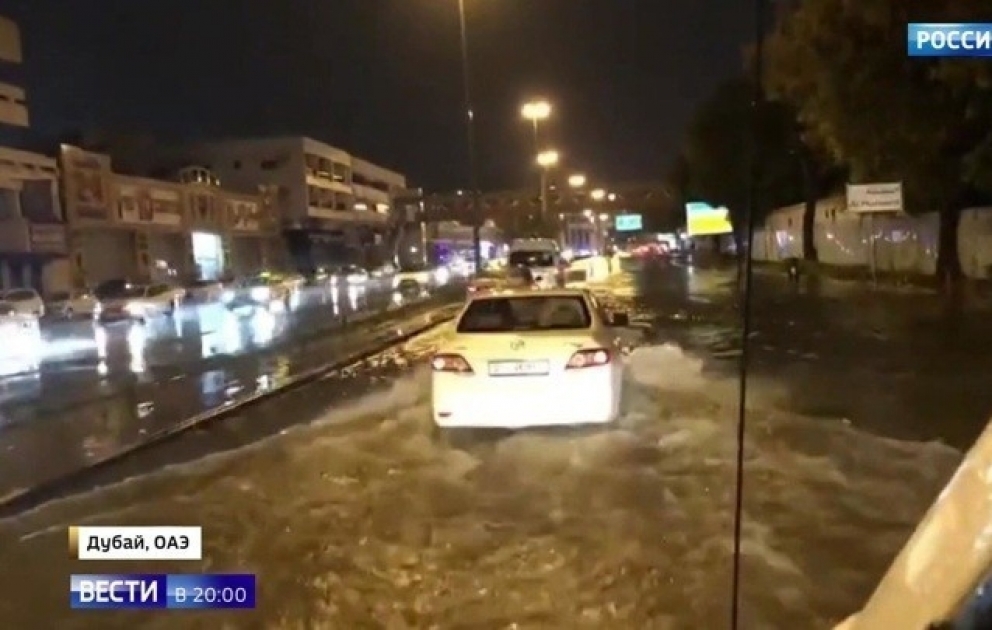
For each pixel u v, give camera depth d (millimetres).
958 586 1765
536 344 10242
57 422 14453
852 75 25422
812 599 5660
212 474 9562
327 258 92562
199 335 32375
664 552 6578
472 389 10234
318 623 5711
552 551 6730
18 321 27547
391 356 21203
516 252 41812
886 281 36688
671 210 103000
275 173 88312
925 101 24859
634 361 16250
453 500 8141
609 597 5859
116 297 41094
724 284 45781
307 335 28500
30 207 49594
